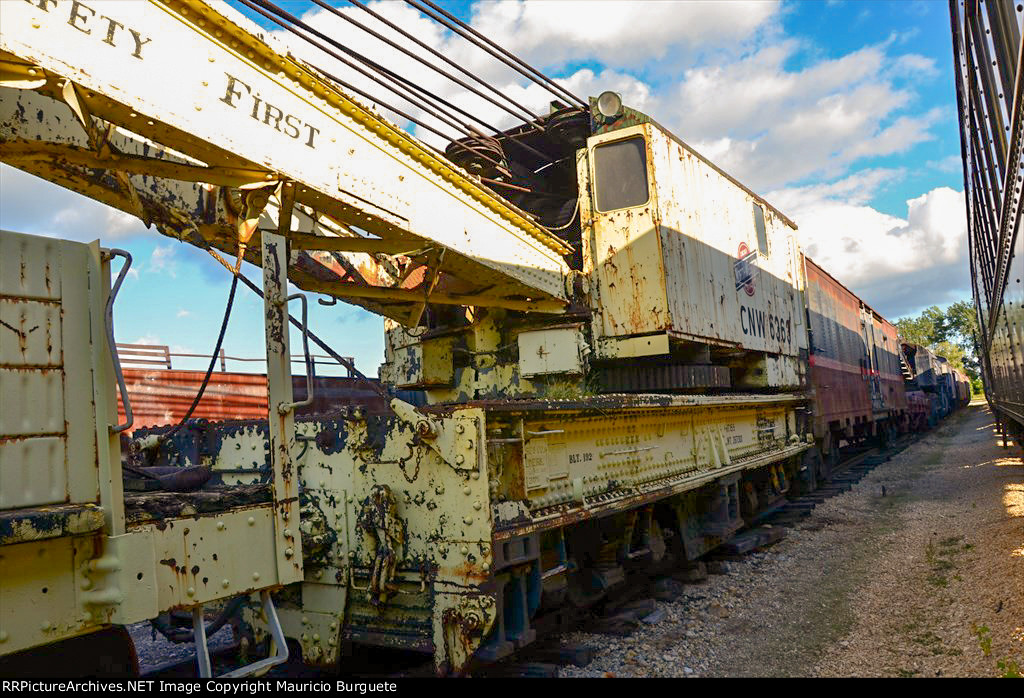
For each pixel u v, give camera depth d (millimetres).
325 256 5367
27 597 2492
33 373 2658
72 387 2762
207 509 3127
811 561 8258
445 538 4250
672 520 7363
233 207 4266
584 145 8023
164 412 13188
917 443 26094
